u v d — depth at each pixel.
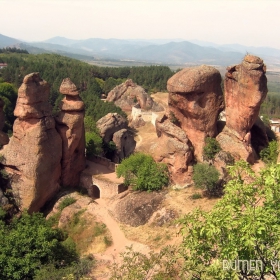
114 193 51.59
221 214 17.77
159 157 51.22
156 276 29.72
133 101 123.56
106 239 42.00
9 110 100.69
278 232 16.61
